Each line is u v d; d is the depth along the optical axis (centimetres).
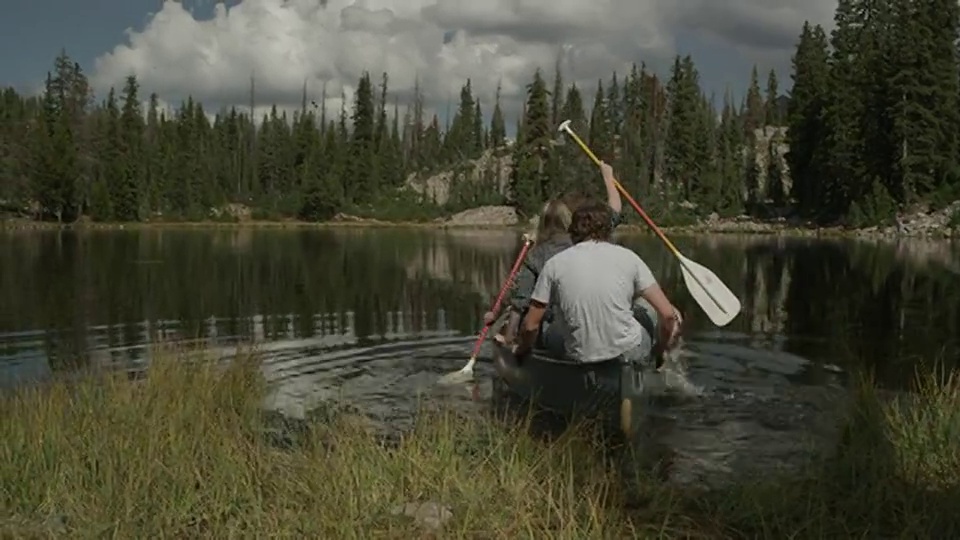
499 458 384
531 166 6344
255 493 348
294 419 516
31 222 5538
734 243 3356
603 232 519
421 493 354
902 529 327
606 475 378
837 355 740
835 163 4919
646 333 548
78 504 338
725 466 424
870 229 4497
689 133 6238
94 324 914
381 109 8456
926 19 4491
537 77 6253
